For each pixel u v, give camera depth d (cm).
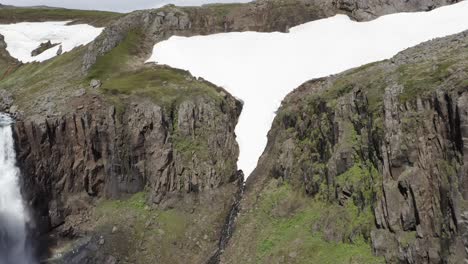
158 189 5281
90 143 5406
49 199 5241
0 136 5162
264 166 5231
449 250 3042
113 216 5178
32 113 5781
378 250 3428
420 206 3262
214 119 5706
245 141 5731
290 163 4797
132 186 5384
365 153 3947
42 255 5103
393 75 4188
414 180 3344
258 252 4228
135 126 5481
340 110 4372
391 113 3741
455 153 3177
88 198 5366
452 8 6406
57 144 5347
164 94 5884
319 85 5472
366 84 4331
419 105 3578
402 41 6050
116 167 5397
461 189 3044
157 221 5084
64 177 5328
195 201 5250
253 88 6256
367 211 3709
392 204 3453
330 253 3728
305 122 4875
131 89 6012
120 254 4844
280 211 4497
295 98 5591
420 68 4031
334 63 6128
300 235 4069
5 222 5091
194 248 4859
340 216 3881
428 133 3419
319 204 4209
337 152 4172
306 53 6569
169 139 5503
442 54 4175
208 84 6366
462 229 2973
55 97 6175
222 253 4594
